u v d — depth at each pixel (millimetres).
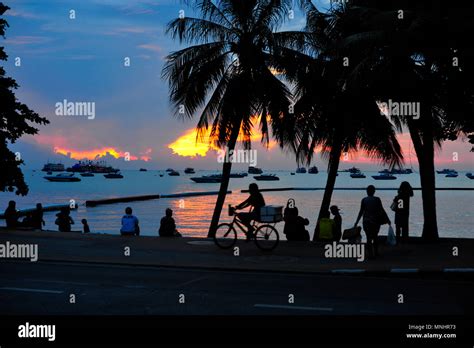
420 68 19000
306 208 81062
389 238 18219
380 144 23328
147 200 99500
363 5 21078
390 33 18328
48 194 120938
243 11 24359
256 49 24172
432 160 19781
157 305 9797
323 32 24781
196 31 24375
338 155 24812
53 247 17875
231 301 10125
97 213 71062
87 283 12070
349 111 22703
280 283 12156
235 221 17844
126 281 12352
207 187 173250
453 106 17641
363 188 154000
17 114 26703
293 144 24969
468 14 16859
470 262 14445
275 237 17172
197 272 13766
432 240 19344
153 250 17422
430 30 17641
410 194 19688
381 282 12359
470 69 16938
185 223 61250
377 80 19562
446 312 9219
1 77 27047
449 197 111875
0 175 26797
